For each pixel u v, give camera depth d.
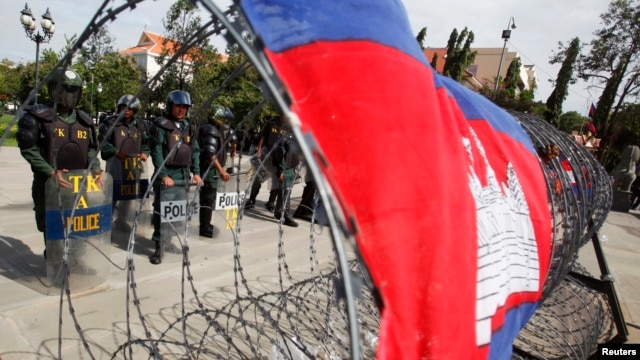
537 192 1.79
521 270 1.54
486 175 1.46
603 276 4.03
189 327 3.10
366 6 1.18
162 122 4.28
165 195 4.27
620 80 18.30
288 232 6.38
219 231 5.57
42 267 3.94
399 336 0.95
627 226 10.82
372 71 1.06
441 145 1.10
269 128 6.82
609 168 23.09
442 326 1.02
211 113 5.56
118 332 2.94
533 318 3.42
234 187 5.54
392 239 0.98
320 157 0.84
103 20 1.39
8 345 2.63
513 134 1.89
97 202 3.47
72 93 3.43
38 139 3.32
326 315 2.79
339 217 0.79
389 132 1.03
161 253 4.45
